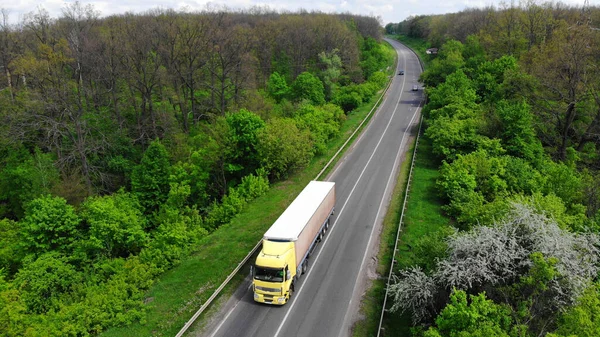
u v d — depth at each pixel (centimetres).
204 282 2667
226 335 2192
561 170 3516
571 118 4919
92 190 4488
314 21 11938
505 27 8288
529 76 5553
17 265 3189
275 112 6253
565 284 1783
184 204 4241
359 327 2242
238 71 6569
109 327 2259
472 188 3638
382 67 11444
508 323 1664
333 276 2722
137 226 3325
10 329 2222
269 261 2339
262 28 10406
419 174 4494
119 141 5241
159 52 5734
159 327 2248
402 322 2262
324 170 4684
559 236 1995
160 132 5797
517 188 3628
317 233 2991
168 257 2884
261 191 4094
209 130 4825
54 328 2148
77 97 5262
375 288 2583
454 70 7381
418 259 2325
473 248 1983
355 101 7388
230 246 3123
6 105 4934
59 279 2808
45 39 5550
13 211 4366
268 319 2317
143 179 4169
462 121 4884
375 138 5922
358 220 3519
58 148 4634
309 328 2239
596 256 2031
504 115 4612
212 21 6600
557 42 6050
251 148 4559
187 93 6550
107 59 5416
